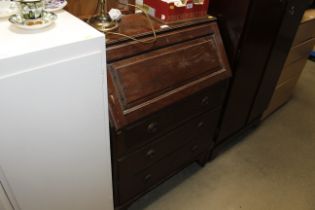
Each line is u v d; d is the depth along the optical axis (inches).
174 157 56.1
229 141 75.9
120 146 40.9
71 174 36.0
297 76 91.3
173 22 45.1
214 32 50.7
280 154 76.1
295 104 99.1
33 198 33.5
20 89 25.0
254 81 64.9
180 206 58.9
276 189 65.0
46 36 27.3
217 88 53.8
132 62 38.9
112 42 36.6
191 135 56.2
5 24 29.5
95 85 31.1
